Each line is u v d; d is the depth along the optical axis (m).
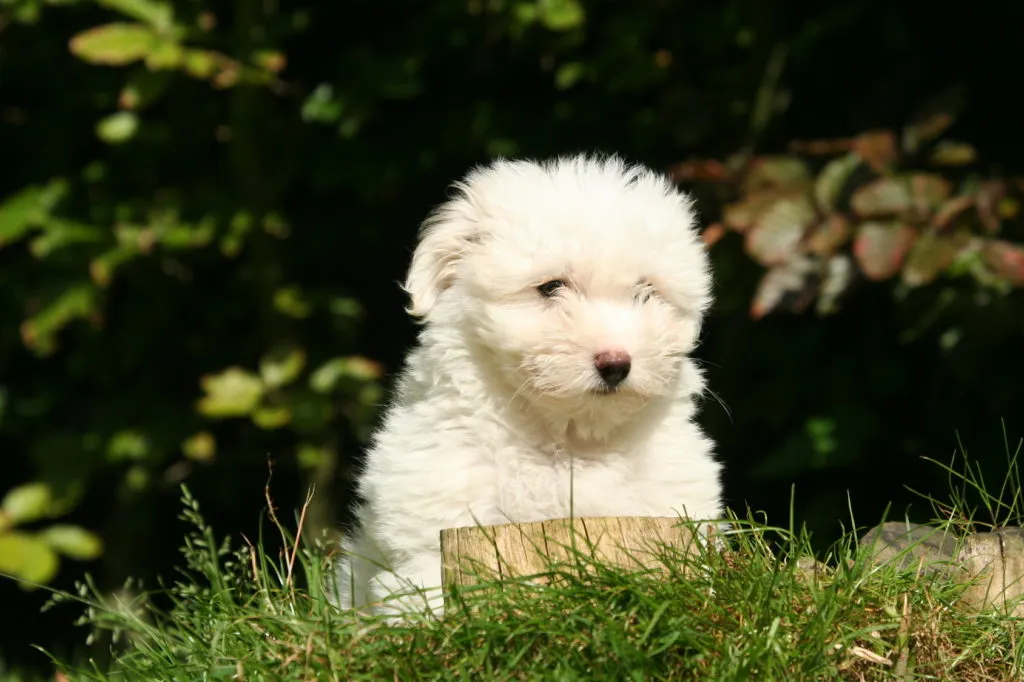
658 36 10.22
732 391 9.23
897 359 8.73
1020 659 4.19
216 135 10.38
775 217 7.47
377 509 5.28
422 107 10.60
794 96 9.77
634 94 10.16
